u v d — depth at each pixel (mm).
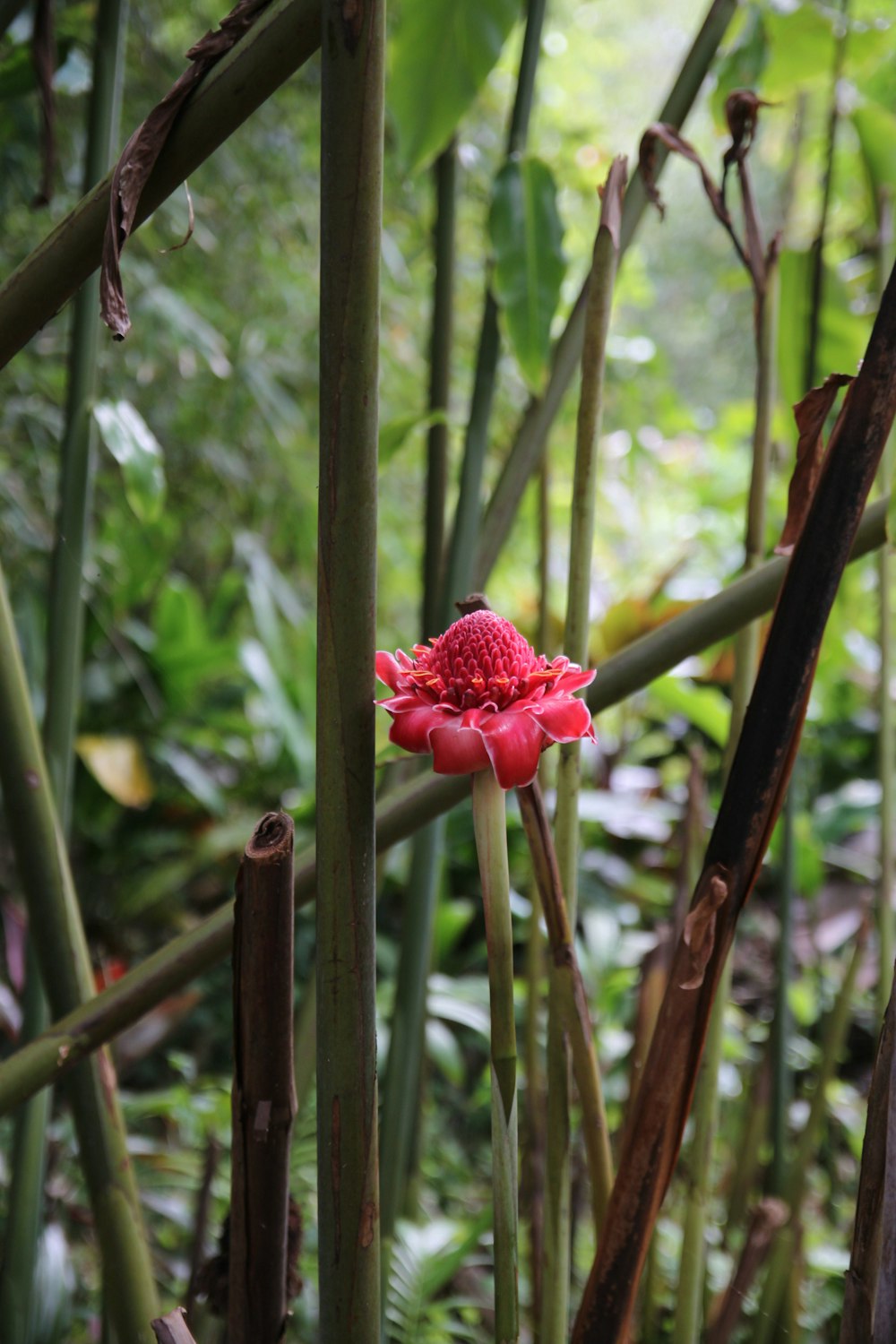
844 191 2904
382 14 914
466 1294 2441
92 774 4043
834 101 1723
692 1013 1049
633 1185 1068
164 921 4320
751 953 3906
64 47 1667
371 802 984
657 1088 1059
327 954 986
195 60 991
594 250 1133
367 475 956
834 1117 2850
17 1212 1563
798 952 3771
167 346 4184
